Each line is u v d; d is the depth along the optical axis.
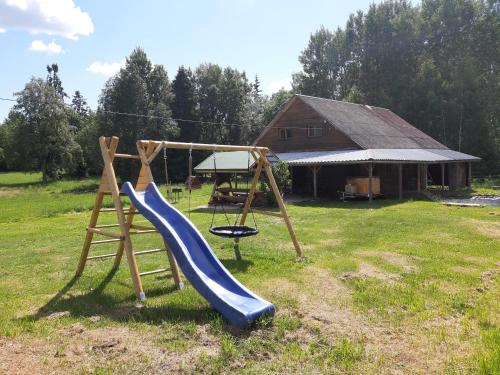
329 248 10.13
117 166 49.94
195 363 4.43
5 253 10.73
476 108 44.94
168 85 59.12
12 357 4.58
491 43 47.53
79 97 108.88
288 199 25.31
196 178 36.47
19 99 55.62
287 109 30.75
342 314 5.79
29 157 57.25
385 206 20.12
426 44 52.94
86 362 4.47
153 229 7.13
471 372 4.21
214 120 64.75
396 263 8.59
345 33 60.62
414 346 4.81
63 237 13.24
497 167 43.56
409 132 34.91
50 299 6.68
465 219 14.76
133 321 5.62
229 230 9.26
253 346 4.79
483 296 6.50
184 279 7.71
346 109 32.91
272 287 6.98
